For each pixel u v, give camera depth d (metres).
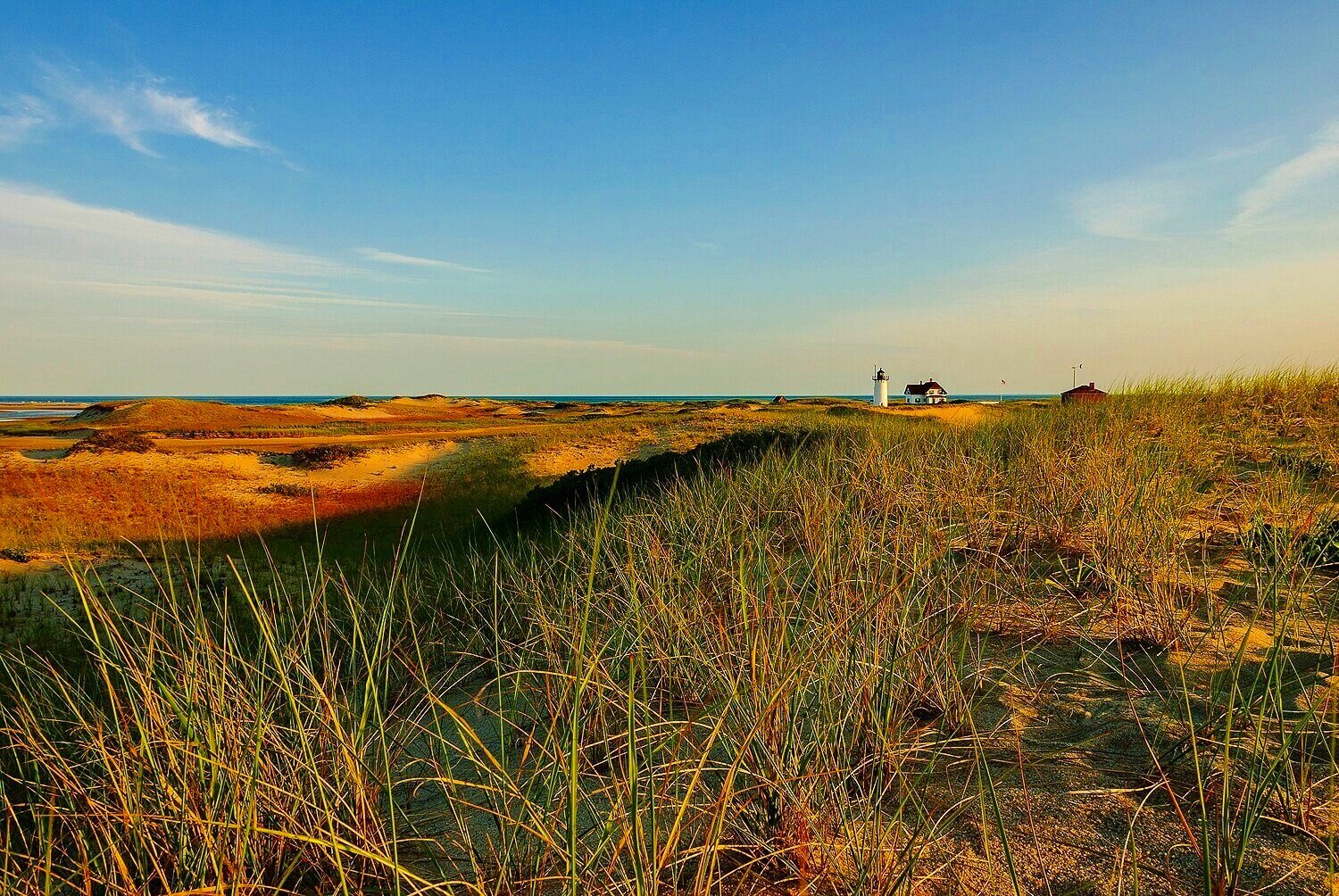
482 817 2.80
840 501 5.13
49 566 11.61
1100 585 4.25
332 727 2.82
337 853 2.04
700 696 3.26
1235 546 4.61
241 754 2.67
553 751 2.58
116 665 2.90
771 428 14.01
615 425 30.83
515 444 28.55
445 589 6.13
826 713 2.78
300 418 54.00
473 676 4.44
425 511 15.86
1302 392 10.01
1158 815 2.36
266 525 14.89
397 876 1.98
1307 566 4.03
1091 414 9.32
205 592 6.62
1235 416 9.12
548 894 2.26
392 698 3.96
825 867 2.22
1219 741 2.63
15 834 2.84
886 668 3.11
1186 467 6.32
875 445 6.74
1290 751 2.53
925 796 2.60
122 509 17.91
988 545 5.01
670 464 11.55
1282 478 5.41
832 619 3.32
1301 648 3.33
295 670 3.46
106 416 49.19
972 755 2.83
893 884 2.09
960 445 7.64
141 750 2.54
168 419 47.97
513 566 5.91
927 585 3.83
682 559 4.47
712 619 3.64
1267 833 2.21
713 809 2.35
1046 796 2.52
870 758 2.70
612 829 2.28
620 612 4.11
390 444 31.48
